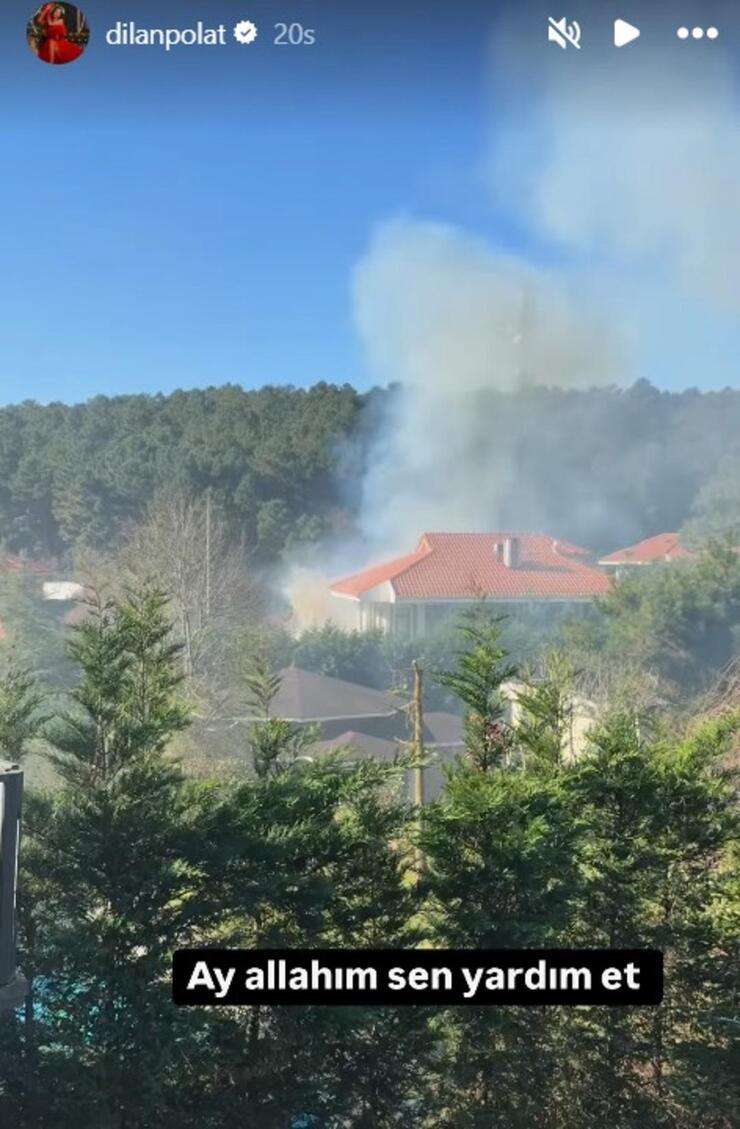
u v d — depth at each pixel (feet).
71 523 215.31
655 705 56.13
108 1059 22.04
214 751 59.06
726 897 26.03
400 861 25.70
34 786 26.40
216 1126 23.03
